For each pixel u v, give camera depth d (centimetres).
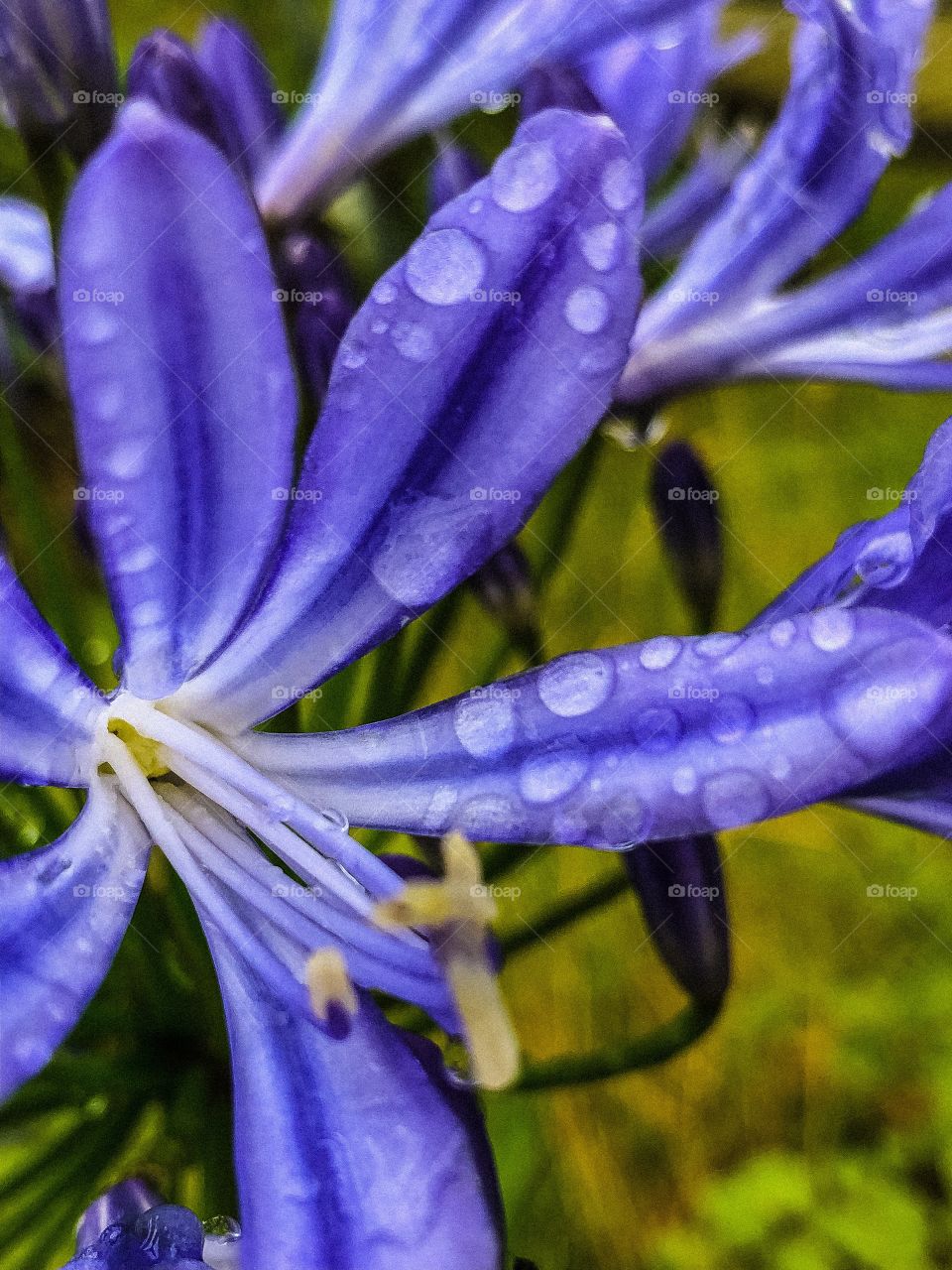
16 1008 6
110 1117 9
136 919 8
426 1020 9
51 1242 8
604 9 8
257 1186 6
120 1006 9
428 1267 6
